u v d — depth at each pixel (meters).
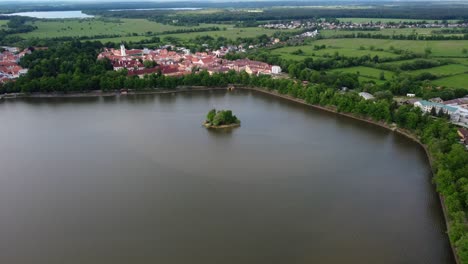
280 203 170.38
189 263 132.50
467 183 164.00
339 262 134.38
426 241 146.25
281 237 147.00
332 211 164.75
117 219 157.62
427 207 168.75
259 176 195.62
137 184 186.25
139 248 140.00
